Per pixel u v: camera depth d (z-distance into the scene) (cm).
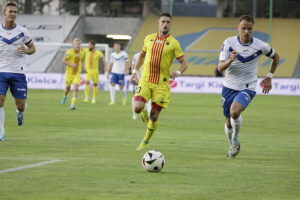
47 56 11056
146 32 11406
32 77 9256
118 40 12162
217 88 8975
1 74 2772
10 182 1800
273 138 3297
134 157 2392
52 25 11538
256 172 2091
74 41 5144
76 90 5156
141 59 2697
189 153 2578
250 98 2462
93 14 12075
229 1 11906
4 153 2442
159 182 1856
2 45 2745
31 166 2103
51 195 1633
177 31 11388
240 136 3388
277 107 6147
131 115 4653
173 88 9156
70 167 2102
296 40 10994
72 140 2955
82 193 1669
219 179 1933
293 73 10444
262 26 11306
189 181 1886
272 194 1709
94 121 4075
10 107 5209
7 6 2730
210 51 10994
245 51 2430
